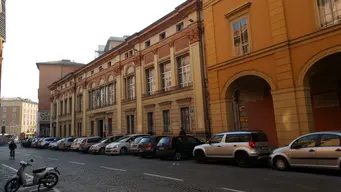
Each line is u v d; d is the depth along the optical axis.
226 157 12.99
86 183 9.56
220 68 17.41
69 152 28.73
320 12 12.77
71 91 46.81
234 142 12.80
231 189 7.64
